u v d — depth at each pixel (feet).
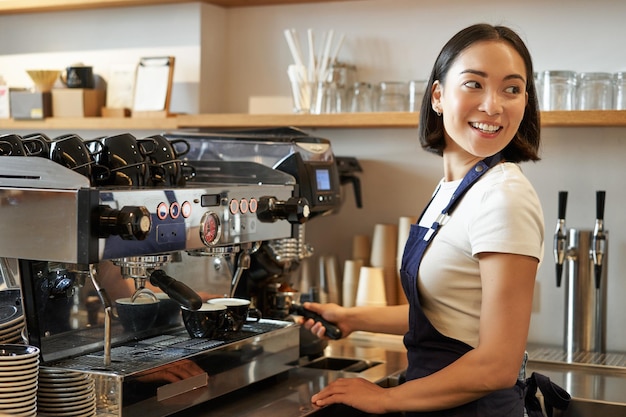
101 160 6.27
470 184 5.86
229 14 10.85
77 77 10.85
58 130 11.59
